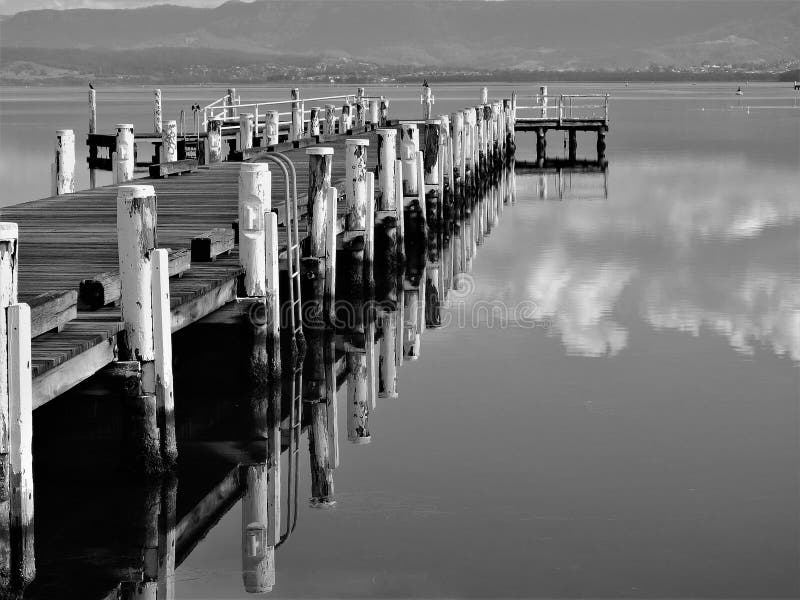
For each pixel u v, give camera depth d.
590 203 31.14
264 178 11.42
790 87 197.75
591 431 11.38
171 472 9.15
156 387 9.00
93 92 28.94
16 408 6.90
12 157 43.44
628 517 9.09
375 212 18.25
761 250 22.94
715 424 11.59
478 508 9.26
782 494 9.63
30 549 7.10
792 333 15.82
